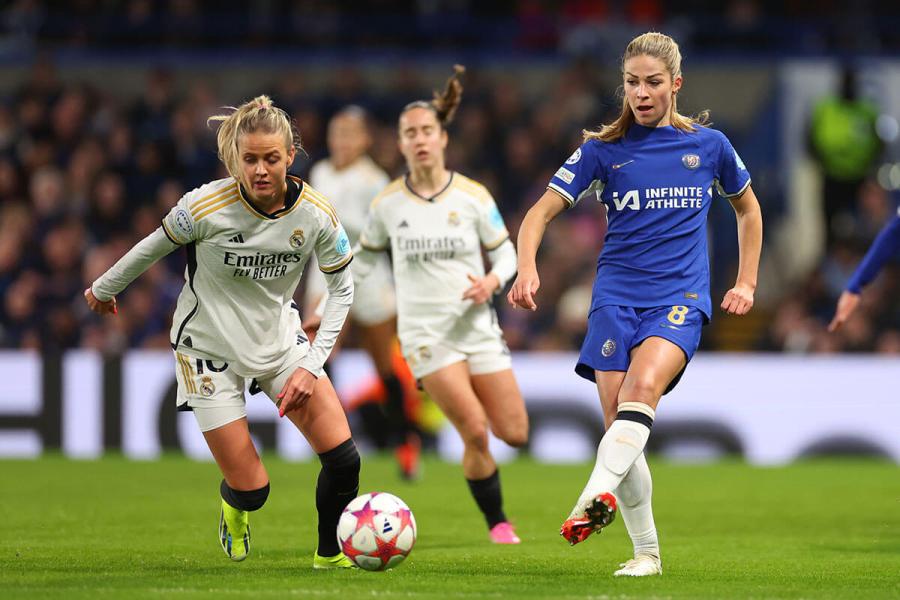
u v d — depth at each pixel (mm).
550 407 48844
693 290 19016
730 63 70875
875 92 68812
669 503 33531
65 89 65625
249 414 48188
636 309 19016
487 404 25797
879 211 63094
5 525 26922
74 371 47875
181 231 18516
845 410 49031
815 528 27969
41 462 44312
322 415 19344
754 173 69562
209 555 21891
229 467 19312
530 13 73062
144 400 47688
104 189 60781
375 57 71312
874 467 45500
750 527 28188
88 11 72562
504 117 66062
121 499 32594
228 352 19125
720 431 49000
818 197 65812
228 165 18266
